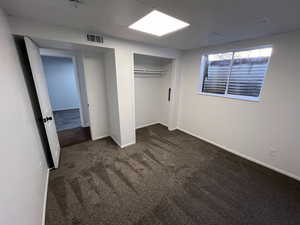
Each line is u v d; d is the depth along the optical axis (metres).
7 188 0.79
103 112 3.21
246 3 1.18
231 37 2.15
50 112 2.32
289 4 1.17
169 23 1.69
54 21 1.64
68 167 2.20
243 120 2.46
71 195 1.67
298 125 1.89
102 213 1.46
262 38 2.07
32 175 1.29
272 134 2.15
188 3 1.21
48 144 2.12
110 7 1.30
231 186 1.86
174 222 1.38
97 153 2.62
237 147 2.62
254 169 2.21
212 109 2.95
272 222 1.41
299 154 1.92
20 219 0.90
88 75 2.86
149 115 4.16
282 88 1.96
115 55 2.34
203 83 3.19
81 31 1.95
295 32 1.77
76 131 3.68
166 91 3.93
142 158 2.48
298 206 1.58
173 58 3.21
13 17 1.49
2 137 0.84
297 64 1.80
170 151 2.73
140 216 1.44
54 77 5.78
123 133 2.82
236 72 2.56
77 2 1.21
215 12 1.37
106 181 1.91
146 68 3.65
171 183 1.90
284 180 1.97
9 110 1.02
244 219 1.43
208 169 2.21
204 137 3.22
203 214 1.47
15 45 1.59
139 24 1.75
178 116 3.84
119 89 2.55
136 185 1.85
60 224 1.34
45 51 3.21
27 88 1.74
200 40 2.36
